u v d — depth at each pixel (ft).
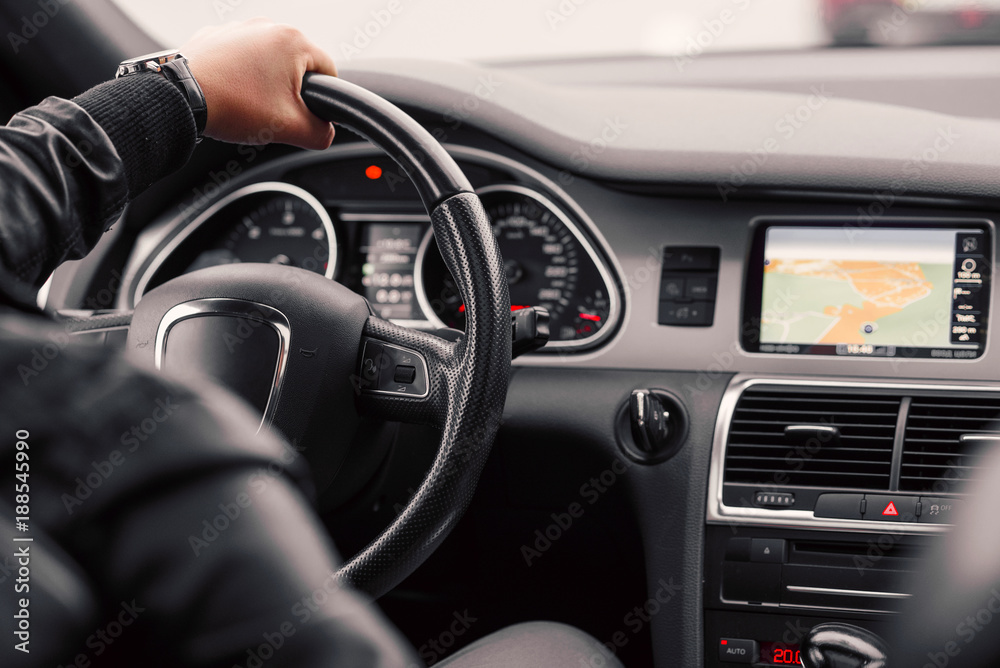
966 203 4.59
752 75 9.36
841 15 9.41
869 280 4.79
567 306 5.21
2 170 1.48
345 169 5.63
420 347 3.33
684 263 4.96
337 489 3.79
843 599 4.53
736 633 4.64
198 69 2.25
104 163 1.74
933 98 8.73
